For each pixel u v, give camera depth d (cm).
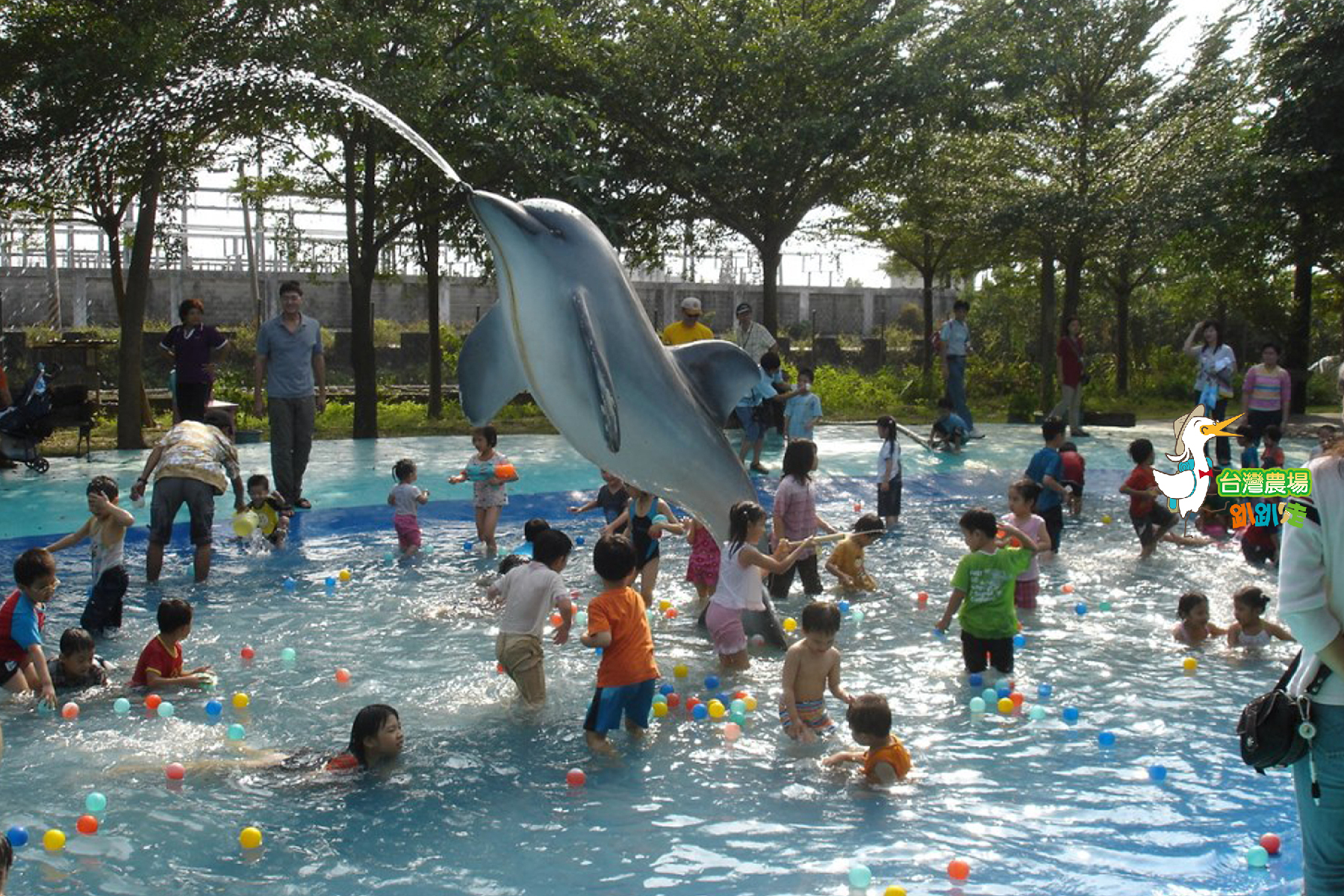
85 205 1927
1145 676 734
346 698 687
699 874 465
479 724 642
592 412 679
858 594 951
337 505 1298
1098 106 2445
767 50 2069
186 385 1398
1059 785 555
